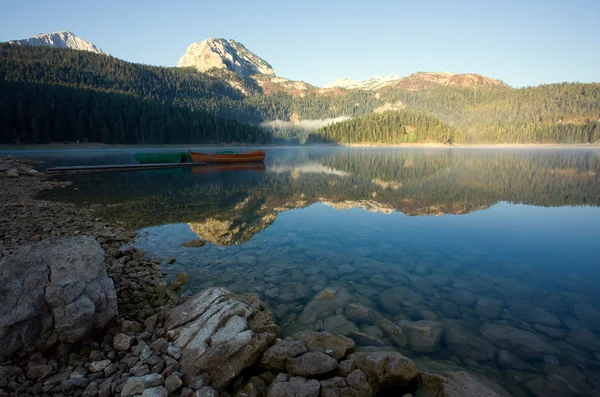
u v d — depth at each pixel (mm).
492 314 4473
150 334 3871
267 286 5414
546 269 6039
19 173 22000
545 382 3193
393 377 3141
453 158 45156
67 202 12625
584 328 4082
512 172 23953
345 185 17812
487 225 9195
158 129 83938
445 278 5676
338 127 136125
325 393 2902
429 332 3980
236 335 3416
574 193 14570
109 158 45000
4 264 3738
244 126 112188
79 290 3574
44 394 2885
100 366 3242
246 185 18188
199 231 8656
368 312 4477
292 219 10016
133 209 11391
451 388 2951
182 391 2902
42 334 3318
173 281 5461
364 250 7160
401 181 19281
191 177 22844
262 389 3092
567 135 110125
